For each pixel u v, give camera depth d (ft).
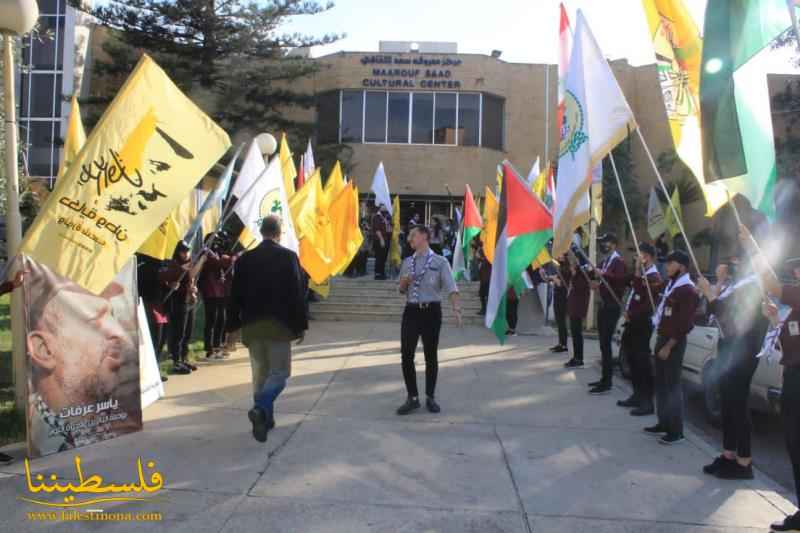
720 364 16.97
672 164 91.81
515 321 41.91
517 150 97.14
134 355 19.24
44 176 88.22
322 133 95.71
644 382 22.76
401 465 16.90
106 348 18.37
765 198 15.35
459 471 16.62
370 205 94.63
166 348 32.53
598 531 13.42
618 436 20.08
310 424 20.36
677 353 19.33
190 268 26.78
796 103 73.67
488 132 96.32
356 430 19.86
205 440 18.45
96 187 17.01
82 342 17.71
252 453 17.42
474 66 94.94
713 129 15.38
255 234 27.53
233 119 81.35
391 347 36.19
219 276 30.96
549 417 22.18
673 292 19.35
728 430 16.60
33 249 16.26
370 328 44.70
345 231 38.40
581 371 30.32
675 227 64.69
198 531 12.87
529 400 24.52
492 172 95.66
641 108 97.04
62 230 16.55
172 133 18.20
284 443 18.37
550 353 35.14
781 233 19.29
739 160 15.25
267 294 18.35
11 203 19.47
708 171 15.47
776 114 76.23
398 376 28.12
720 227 51.42
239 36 78.48
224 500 14.34
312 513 13.82
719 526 13.80
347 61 94.94
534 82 97.55
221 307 31.71
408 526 13.34
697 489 15.84
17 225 19.60
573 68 22.67
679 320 19.10
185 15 75.92
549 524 13.67
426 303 22.12
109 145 17.25
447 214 95.14
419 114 95.25
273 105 83.87
